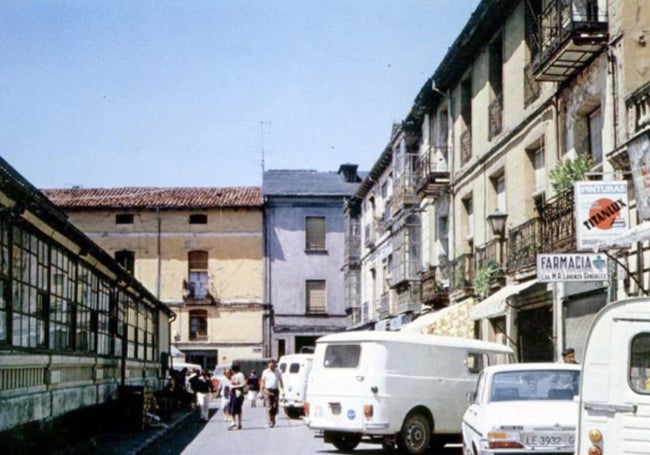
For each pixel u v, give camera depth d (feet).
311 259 186.19
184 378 125.39
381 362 57.36
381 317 137.39
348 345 59.00
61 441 58.75
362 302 164.96
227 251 184.96
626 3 54.29
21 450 48.26
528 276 71.05
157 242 184.03
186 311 183.11
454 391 59.62
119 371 85.25
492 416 41.34
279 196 186.39
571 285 63.05
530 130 71.41
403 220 115.75
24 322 49.60
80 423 65.36
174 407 116.57
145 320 107.55
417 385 58.18
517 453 40.09
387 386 57.11
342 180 195.52
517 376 44.80
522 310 75.51
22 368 49.08
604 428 29.78
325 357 60.03
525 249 68.28
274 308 184.44
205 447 65.77
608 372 29.91
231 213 186.19
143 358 105.19
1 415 44.19
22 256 49.08
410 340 58.59
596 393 29.96
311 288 185.98
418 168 108.58
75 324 64.23
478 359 61.36
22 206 45.68
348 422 57.41
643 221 48.26
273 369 88.33
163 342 127.24
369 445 66.59
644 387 29.53
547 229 63.87
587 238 48.19
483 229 84.43
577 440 30.17
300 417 102.12
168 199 186.39
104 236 183.73
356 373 57.82
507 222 77.20
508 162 77.25
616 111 54.90
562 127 64.80
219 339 182.80
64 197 187.73
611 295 50.83
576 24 55.88
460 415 59.72
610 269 51.03
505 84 78.33
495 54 82.94
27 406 49.62
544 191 69.36
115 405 78.07
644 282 50.49
